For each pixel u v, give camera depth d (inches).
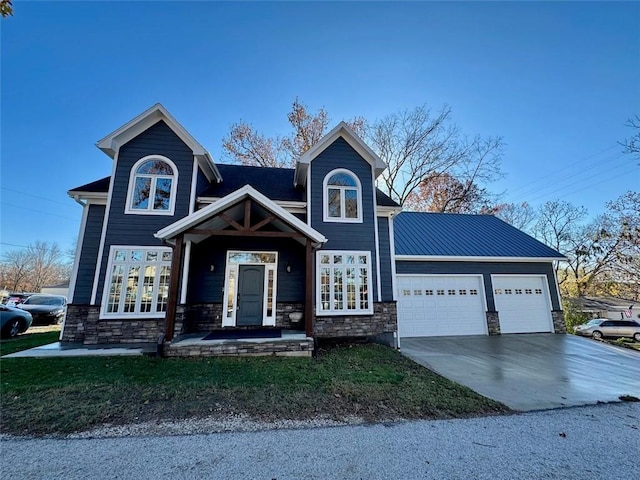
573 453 131.6
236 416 161.0
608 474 114.9
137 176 351.3
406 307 461.4
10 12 170.6
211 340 284.0
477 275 489.1
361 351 316.5
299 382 213.3
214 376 218.8
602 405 199.8
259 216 378.6
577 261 1050.7
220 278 366.9
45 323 580.4
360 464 117.4
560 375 269.6
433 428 154.9
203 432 143.1
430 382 231.3
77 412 157.1
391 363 280.5
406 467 116.0
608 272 938.1
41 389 185.2
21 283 1529.3
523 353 354.9
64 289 1368.1
